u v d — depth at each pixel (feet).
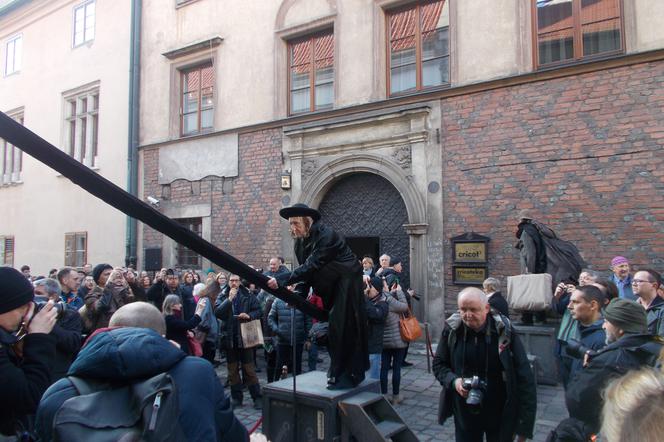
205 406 5.23
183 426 4.97
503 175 26.37
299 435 10.67
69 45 50.26
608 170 23.65
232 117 37.47
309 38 34.83
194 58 39.86
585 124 24.34
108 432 4.58
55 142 50.60
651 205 22.56
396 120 29.99
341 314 10.84
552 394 19.79
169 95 40.98
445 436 15.87
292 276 10.40
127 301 16.29
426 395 20.26
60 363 11.41
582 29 25.36
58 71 50.96
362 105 30.91
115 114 44.80
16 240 53.57
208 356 24.57
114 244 43.88
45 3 52.70
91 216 46.14
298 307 10.51
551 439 7.43
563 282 21.22
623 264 20.22
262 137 35.70
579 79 24.61
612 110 23.73
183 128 41.01
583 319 12.28
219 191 37.58
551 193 24.98
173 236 7.49
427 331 24.20
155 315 7.03
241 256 36.06
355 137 31.58
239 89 37.22
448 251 27.78
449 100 28.25
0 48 58.29
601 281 14.73
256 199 35.70
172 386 4.99
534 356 20.21
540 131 25.46
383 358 19.58
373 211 31.65
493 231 26.45
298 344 20.75
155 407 4.71
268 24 36.09
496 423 10.43
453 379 10.66
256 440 7.27
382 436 9.59
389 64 31.45
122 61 44.83
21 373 6.36
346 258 11.07
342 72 32.32
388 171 30.14
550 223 24.89
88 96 47.80
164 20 41.88
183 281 30.96
